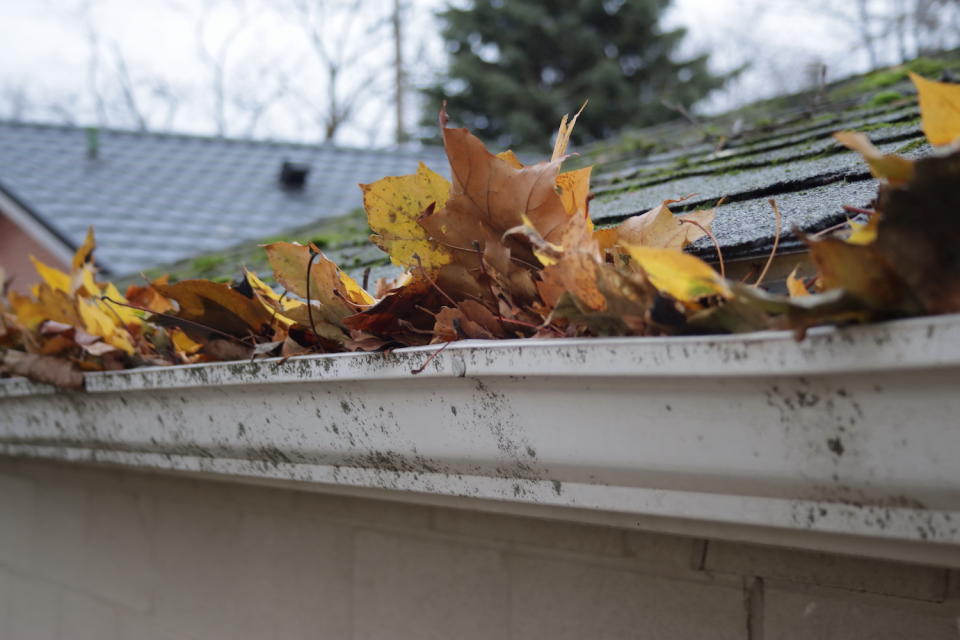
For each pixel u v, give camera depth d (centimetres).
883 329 73
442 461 99
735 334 81
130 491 183
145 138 762
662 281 83
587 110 1328
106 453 145
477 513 127
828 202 109
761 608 104
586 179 98
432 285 102
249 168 712
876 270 75
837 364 75
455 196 99
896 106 172
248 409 115
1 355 141
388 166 755
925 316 74
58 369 136
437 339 100
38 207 539
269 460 118
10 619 220
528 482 95
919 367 73
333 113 1480
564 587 118
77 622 196
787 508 82
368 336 104
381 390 100
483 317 97
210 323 119
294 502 151
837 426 78
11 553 221
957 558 79
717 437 82
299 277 108
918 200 73
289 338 110
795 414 79
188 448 126
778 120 216
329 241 257
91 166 664
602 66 1332
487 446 95
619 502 90
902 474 76
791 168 140
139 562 179
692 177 161
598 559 116
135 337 136
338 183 697
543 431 91
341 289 106
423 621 133
